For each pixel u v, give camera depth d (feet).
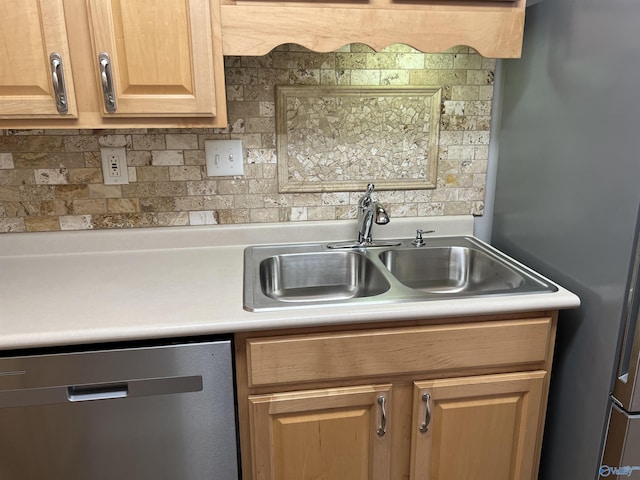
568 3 4.13
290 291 5.20
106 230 5.20
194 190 5.23
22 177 4.93
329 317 3.62
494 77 5.38
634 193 3.47
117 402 3.63
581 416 4.21
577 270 4.16
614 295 3.72
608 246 3.76
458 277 5.39
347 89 5.15
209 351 3.60
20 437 3.61
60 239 5.11
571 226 4.21
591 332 4.01
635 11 3.38
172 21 3.79
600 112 3.79
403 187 5.55
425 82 5.26
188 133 5.05
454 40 4.17
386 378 3.95
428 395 3.98
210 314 3.63
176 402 3.70
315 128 5.23
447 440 4.18
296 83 5.06
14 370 3.43
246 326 3.54
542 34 4.55
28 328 3.42
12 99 3.79
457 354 3.94
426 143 5.45
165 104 3.94
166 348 3.55
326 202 5.48
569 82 4.17
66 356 3.45
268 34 3.96
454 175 5.62
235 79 4.96
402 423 4.12
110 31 3.74
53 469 3.73
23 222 5.06
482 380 4.04
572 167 4.17
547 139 4.53
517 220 5.16
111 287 4.20
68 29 3.74
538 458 4.39
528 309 3.87
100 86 3.87
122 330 3.42
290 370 3.75
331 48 4.07
